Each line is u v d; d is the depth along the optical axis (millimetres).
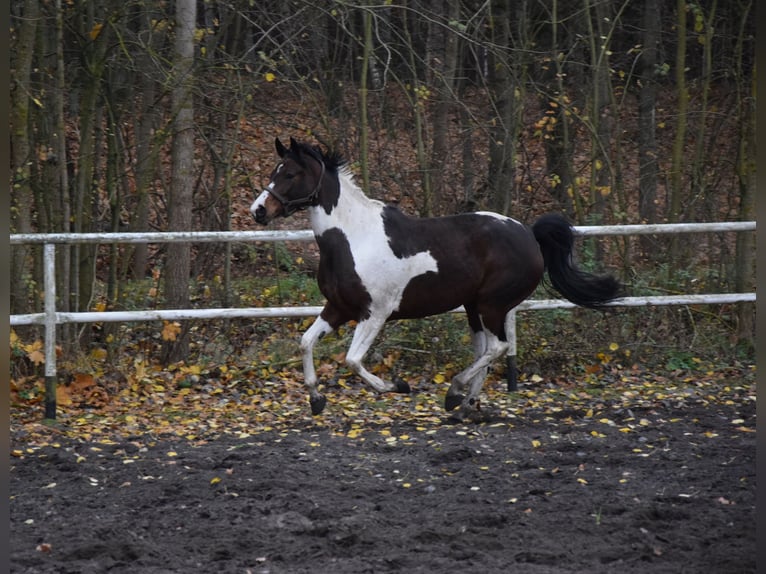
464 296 8828
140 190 11680
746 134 12828
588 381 10953
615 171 14891
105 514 6266
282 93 18234
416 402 9844
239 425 8875
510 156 12945
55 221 10648
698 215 14641
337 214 8547
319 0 13008
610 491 6660
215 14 16781
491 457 7598
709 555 5406
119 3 11195
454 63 15234
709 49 13922
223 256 13805
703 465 7344
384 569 5227
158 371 10828
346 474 7102
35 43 11164
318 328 8859
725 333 12133
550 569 5227
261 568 5277
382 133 17125
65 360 10211
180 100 11297
